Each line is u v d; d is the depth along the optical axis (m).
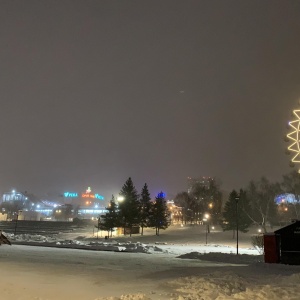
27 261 19.73
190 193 126.38
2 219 123.88
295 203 83.06
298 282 12.36
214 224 91.31
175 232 74.00
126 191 72.69
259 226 76.38
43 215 189.12
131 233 70.94
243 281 12.72
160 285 12.38
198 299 9.98
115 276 14.64
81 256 24.70
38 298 9.99
